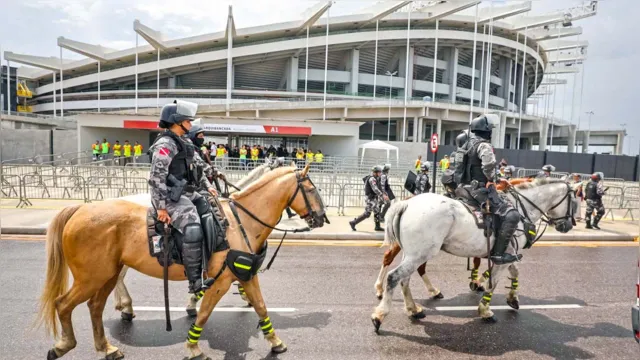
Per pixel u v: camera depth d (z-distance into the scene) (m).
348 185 16.27
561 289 6.89
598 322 5.50
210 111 42.62
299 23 56.72
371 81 63.72
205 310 4.09
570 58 77.75
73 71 70.62
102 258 3.87
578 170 37.00
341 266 7.93
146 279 6.81
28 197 15.10
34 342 4.48
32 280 6.49
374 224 12.17
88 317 5.23
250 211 4.47
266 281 6.89
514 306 5.95
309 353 4.41
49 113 76.25
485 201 5.29
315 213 4.70
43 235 9.73
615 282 7.35
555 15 58.66
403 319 5.43
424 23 60.00
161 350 4.40
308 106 44.59
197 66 61.50
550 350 4.65
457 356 4.44
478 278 6.90
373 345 4.65
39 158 31.19
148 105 61.03
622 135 72.31
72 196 15.88
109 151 33.72
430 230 5.08
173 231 3.89
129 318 5.16
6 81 63.06
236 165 26.31
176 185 3.82
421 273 6.36
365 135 65.62
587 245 10.56
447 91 65.31
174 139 3.82
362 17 56.47
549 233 11.62
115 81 67.75
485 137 5.54
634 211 17.28
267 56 60.22
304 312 5.59
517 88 79.19
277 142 44.25
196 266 3.80
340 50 62.22
